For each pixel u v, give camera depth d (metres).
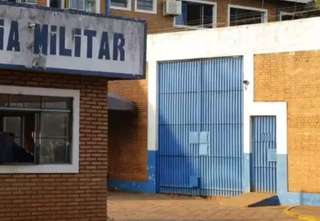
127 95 26.30
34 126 14.16
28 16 13.43
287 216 19.11
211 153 24.09
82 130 14.60
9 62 13.20
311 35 21.72
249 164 23.05
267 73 22.67
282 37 22.36
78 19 14.07
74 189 14.43
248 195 22.59
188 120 24.72
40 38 13.57
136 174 26.00
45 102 14.27
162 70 25.45
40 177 14.03
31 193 13.90
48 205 14.09
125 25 14.72
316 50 21.62
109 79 15.02
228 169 23.66
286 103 22.20
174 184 24.98
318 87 21.53
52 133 14.34
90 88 14.74
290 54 22.17
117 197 24.27
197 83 24.52
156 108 25.48
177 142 24.97
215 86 24.05
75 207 14.42
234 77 23.58
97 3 28.55
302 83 21.89
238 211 20.22
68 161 14.49
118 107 25.44
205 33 24.20
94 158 14.73
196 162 24.44
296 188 21.94
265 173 22.80
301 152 21.86
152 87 25.53
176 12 31.38
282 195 22.20
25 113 14.07
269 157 22.67
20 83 13.88
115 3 29.94
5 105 13.80
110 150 26.98
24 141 14.05
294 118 22.05
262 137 22.92
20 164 13.83
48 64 13.67
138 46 14.90
